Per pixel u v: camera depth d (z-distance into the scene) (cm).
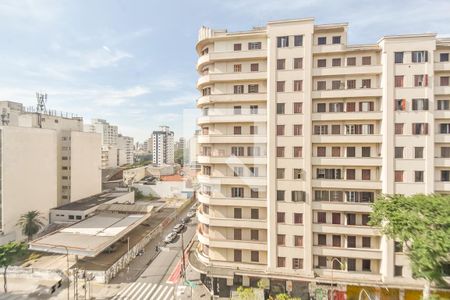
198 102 3133
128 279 3481
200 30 3112
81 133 6531
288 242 2733
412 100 2589
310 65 2719
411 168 2580
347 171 2753
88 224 4650
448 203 2109
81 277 3403
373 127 2733
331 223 2752
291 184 2733
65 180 6228
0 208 4522
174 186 6644
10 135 4684
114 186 8069
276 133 2772
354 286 2664
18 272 3519
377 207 2330
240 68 2966
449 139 2569
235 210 2928
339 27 2744
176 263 3941
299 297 2756
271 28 2792
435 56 2636
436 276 1972
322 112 2792
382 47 2650
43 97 6138
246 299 2525
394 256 2589
